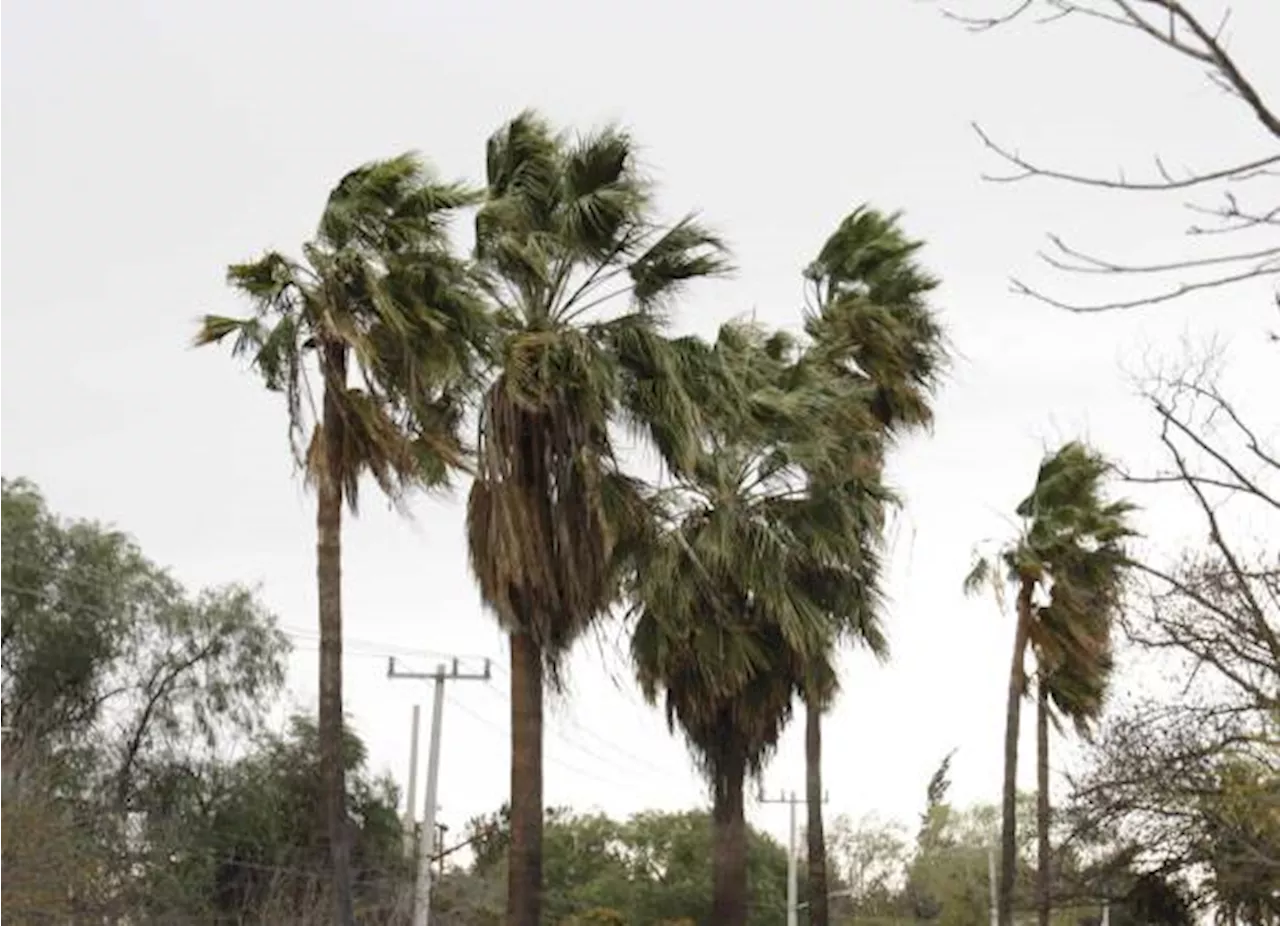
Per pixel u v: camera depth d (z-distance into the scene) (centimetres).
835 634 2359
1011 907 2878
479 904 5462
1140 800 1791
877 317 2711
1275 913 1928
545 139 1953
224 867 3959
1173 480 895
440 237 1786
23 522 3853
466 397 1864
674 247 1947
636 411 1927
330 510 1692
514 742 1795
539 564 1767
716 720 2280
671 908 6869
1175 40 412
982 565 3075
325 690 1670
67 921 2895
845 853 9944
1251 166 425
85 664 3834
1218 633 1366
